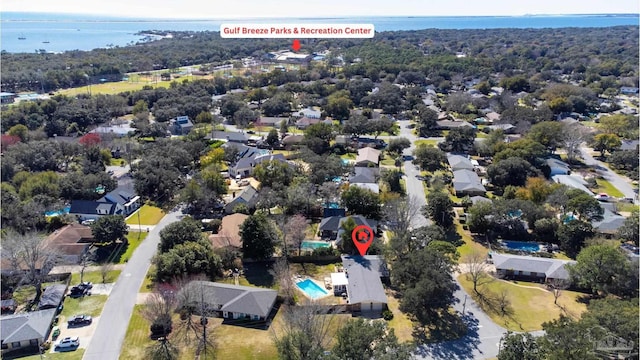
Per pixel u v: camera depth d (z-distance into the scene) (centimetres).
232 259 8219
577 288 7688
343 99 19550
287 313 6631
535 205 9606
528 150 12962
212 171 11312
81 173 11662
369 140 16275
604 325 5538
